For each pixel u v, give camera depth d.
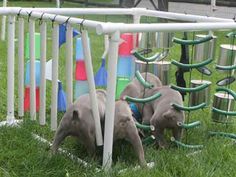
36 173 3.46
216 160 3.87
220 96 4.51
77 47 4.77
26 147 3.94
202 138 4.40
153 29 3.48
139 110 4.34
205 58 4.39
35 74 4.57
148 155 3.86
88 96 3.83
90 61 3.54
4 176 3.45
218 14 13.85
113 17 11.89
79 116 3.59
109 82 3.39
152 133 4.12
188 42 4.08
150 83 4.38
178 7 14.77
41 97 4.17
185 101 4.97
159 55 4.72
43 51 4.08
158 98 4.16
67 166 3.58
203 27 3.75
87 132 3.62
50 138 4.26
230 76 4.43
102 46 9.22
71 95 4.01
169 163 3.69
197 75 6.62
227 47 4.36
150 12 5.17
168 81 4.85
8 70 4.47
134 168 3.58
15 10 4.28
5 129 4.28
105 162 3.52
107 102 3.43
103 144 3.65
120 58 5.03
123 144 4.00
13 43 4.43
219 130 4.68
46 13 4.11
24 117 4.71
